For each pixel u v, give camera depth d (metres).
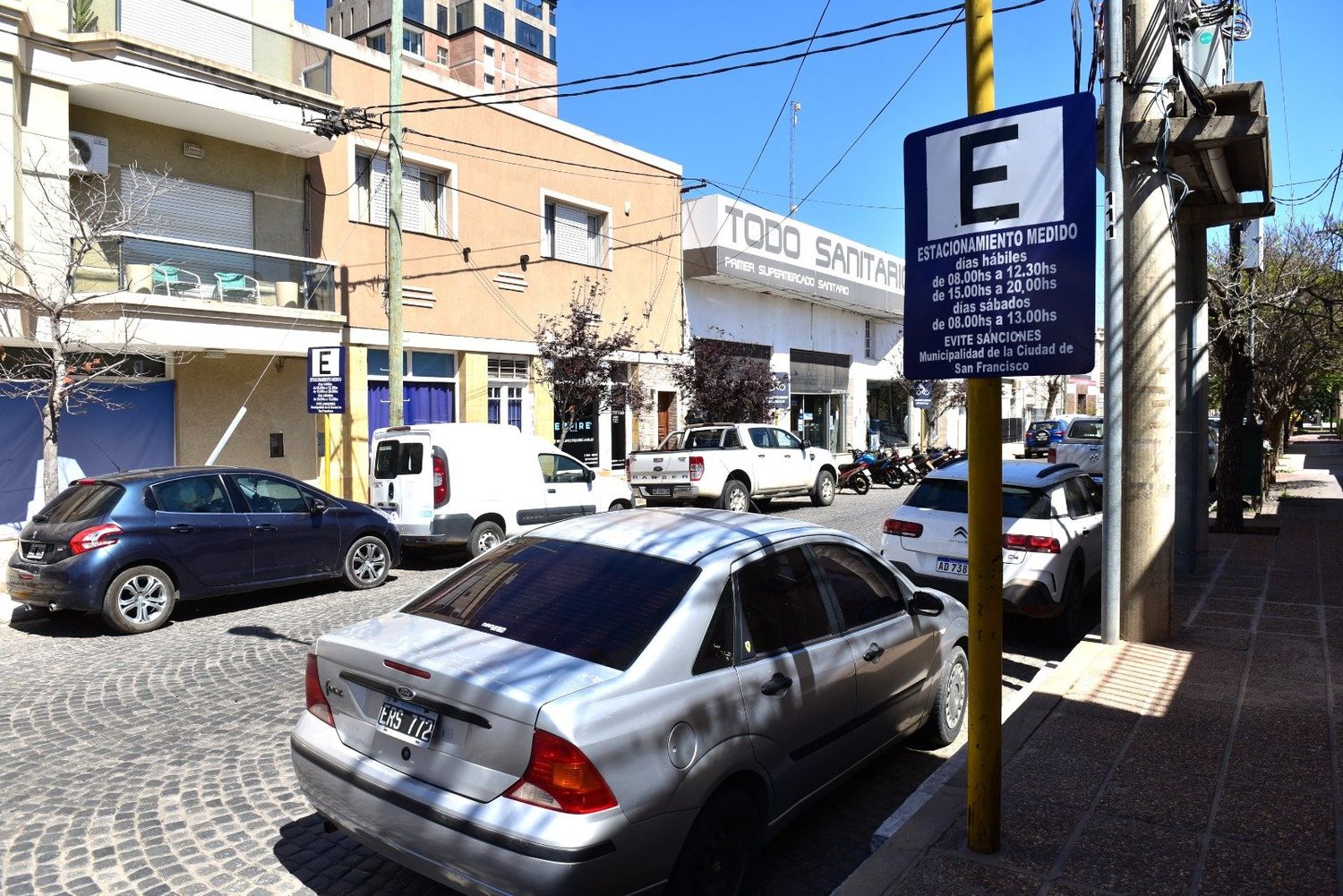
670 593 3.67
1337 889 3.40
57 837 4.27
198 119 13.74
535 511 12.51
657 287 22.95
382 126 14.22
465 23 70.69
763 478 17.30
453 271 17.73
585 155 20.62
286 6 15.71
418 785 3.22
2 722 5.87
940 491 8.28
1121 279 7.03
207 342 13.24
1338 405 61.56
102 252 12.95
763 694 3.70
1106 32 6.92
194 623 8.78
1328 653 6.69
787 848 4.26
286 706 6.18
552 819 2.91
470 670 3.22
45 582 8.13
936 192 3.60
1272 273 17.41
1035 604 7.52
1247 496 17.53
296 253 15.53
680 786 3.21
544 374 18.83
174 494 8.81
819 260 28.11
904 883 3.47
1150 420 6.98
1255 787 4.34
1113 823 3.98
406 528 11.57
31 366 12.49
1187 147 7.20
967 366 3.54
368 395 16.67
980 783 3.69
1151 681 6.05
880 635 4.65
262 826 4.39
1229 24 8.11
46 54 12.08
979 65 3.57
